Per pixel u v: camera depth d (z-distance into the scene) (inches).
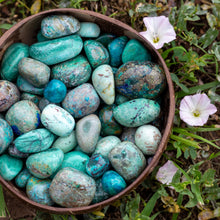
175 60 20.1
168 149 19.4
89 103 18.2
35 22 18.2
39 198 17.7
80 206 17.5
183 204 19.7
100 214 18.5
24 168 18.2
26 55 18.5
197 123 18.7
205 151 19.9
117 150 17.8
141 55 18.5
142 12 19.8
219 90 20.1
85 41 18.6
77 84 18.5
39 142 17.7
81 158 18.1
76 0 20.1
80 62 18.4
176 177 18.2
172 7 20.3
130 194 19.5
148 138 17.9
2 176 17.7
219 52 19.5
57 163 17.7
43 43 18.2
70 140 18.3
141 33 18.9
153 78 18.0
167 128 17.4
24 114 17.9
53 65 18.6
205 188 19.1
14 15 20.7
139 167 17.8
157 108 18.1
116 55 18.7
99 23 18.4
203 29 20.5
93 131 18.0
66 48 18.1
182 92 19.6
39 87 18.3
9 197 19.7
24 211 19.6
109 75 18.2
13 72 18.4
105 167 17.9
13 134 18.0
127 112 18.1
